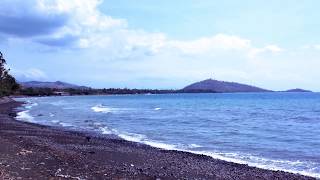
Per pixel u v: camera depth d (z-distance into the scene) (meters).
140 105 124.94
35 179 14.88
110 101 171.12
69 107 108.56
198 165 22.83
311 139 37.97
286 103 136.25
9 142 25.66
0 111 82.44
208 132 44.09
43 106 113.81
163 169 21.19
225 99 193.12
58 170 17.28
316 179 19.69
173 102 153.75
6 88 162.38
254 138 38.72
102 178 16.75
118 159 23.89
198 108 103.88
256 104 130.12
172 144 34.00
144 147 30.38
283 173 21.05
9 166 17.08
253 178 19.62
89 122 57.44
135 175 18.47
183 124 54.38
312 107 107.56
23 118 65.12
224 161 24.70
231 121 60.06
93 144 30.98
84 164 19.94
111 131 44.62
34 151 22.42
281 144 34.28
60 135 37.25
